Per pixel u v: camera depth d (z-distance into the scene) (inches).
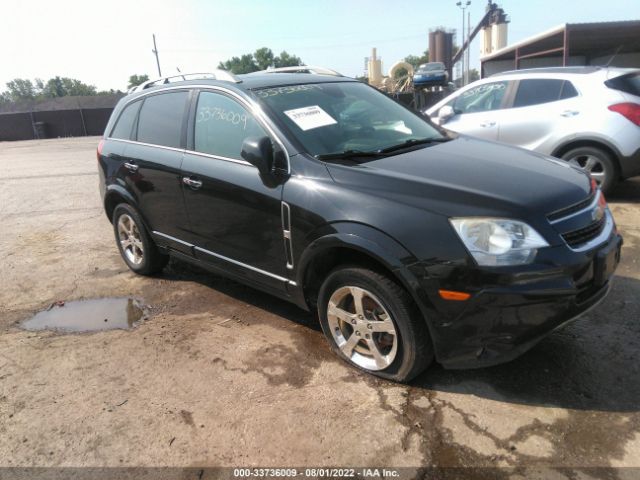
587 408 106.1
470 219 100.3
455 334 102.7
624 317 140.3
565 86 244.1
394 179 111.7
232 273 149.3
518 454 95.5
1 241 251.9
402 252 103.9
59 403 119.9
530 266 97.2
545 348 128.1
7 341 150.7
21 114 1195.3
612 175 236.1
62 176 448.5
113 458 101.7
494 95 267.0
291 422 108.0
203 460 99.7
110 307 170.6
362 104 156.9
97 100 1395.2
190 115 157.0
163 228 170.7
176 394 120.4
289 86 150.3
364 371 122.8
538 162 128.4
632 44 743.7
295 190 122.2
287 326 148.9
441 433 102.0
